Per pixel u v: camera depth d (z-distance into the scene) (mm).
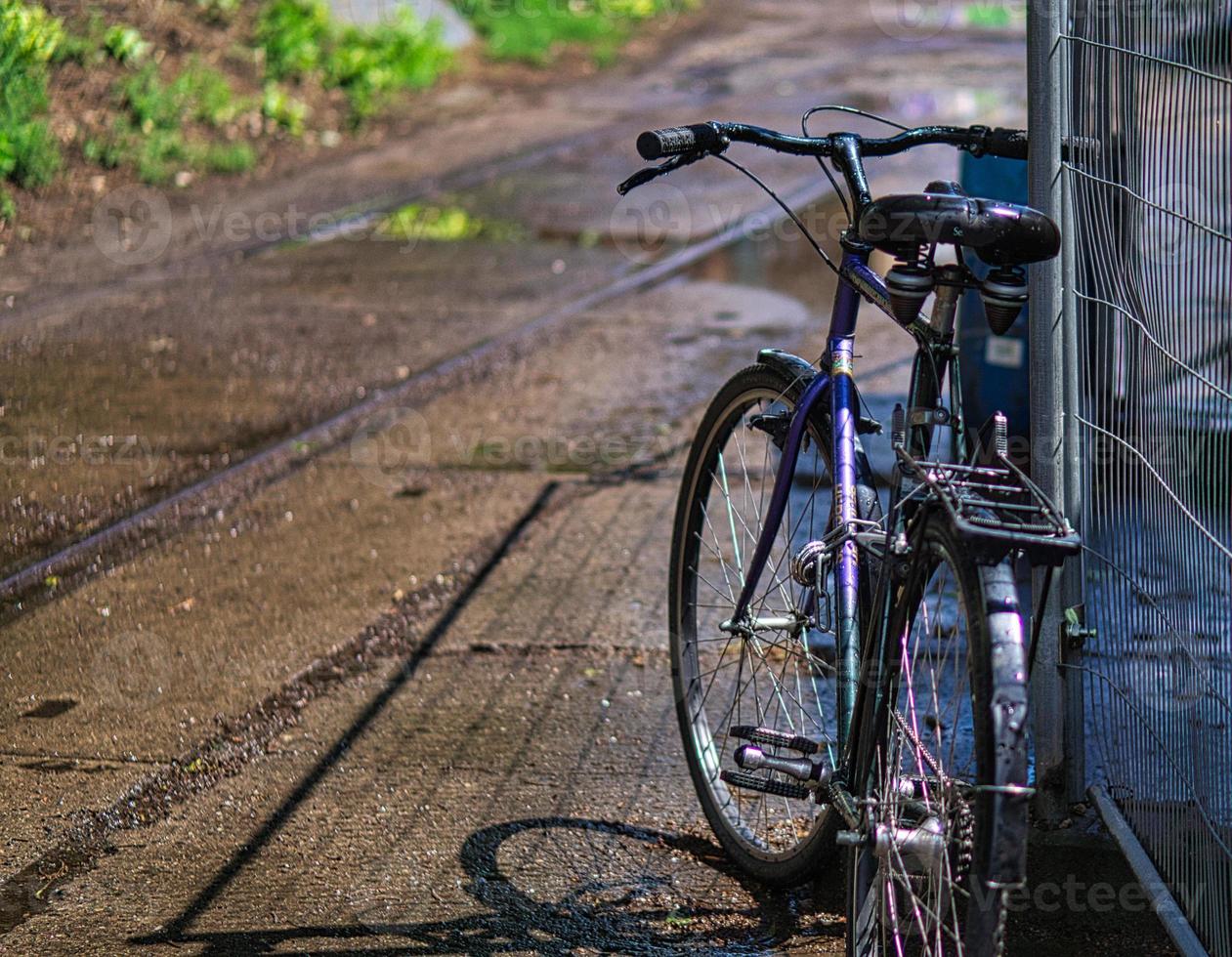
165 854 5762
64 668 7375
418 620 7922
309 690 7145
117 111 20906
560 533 9164
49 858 5723
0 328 13555
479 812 6062
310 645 7625
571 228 18391
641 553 8844
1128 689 5414
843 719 4922
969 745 6047
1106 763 5723
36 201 18344
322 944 5168
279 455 10539
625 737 6699
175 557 8781
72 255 16406
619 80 30891
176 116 21641
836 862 5676
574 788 6262
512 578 8477
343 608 8070
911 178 20703
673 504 9680
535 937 5227
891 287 4492
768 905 5441
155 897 5461
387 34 28234
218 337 13484
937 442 5086
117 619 7945
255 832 5922
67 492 9781
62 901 5434
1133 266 5074
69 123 20266
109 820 6004
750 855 5570
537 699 7047
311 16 26703
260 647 7602
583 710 6941
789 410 5547
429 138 24250
